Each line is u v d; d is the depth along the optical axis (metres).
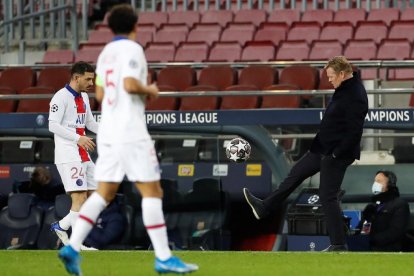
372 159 43.41
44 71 57.56
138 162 23.84
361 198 42.75
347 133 34.59
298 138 43.94
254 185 43.91
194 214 44.34
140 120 24.06
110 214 43.78
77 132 38.25
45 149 46.28
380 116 43.78
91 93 51.28
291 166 43.75
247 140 44.31
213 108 52.06
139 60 23.98
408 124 43.62
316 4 73.38
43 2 73.12
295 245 42.56
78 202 38.34
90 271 26.81
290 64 52.19
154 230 23.80
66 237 38.94
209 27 71.56
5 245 45.38
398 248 41.06
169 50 68.06
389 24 68.44
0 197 46.19
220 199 44.16
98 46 69.81
